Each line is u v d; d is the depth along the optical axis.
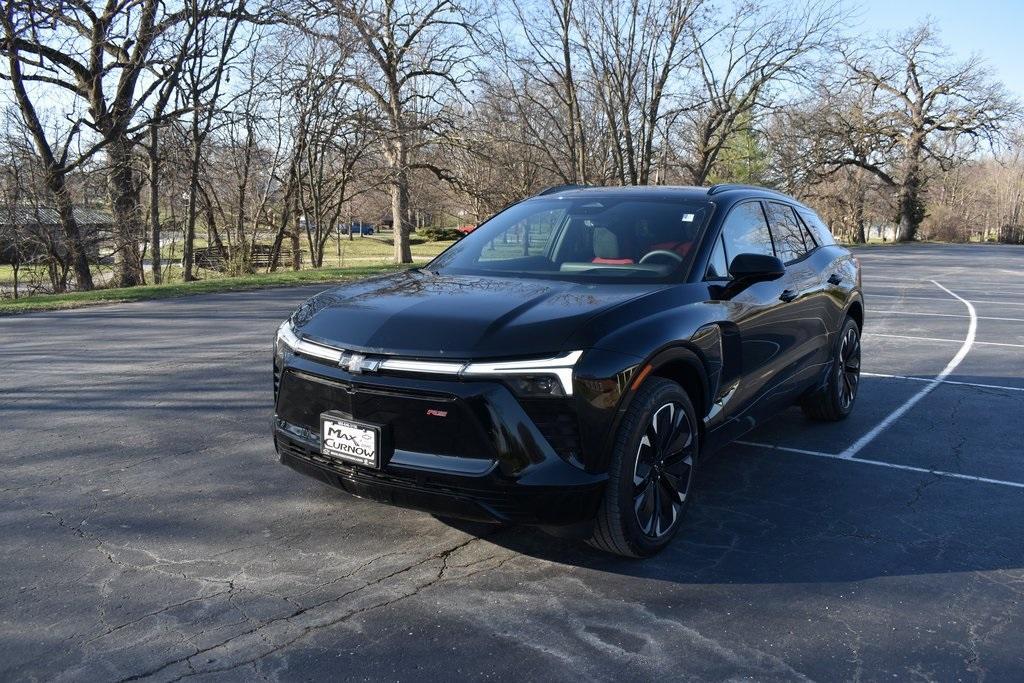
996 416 6.31
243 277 20.77
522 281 3.90
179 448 4.93
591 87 32.03
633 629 2.92
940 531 3.95
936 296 16.75
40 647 2.69
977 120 58.53
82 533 3.62
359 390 3.18
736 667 2.68
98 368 7.45
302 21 24.62
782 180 48.94
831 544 3.75
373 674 2.59
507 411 3.03
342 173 30.70
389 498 3.23
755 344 4.33
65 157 22.70
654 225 4.32
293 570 3.31
